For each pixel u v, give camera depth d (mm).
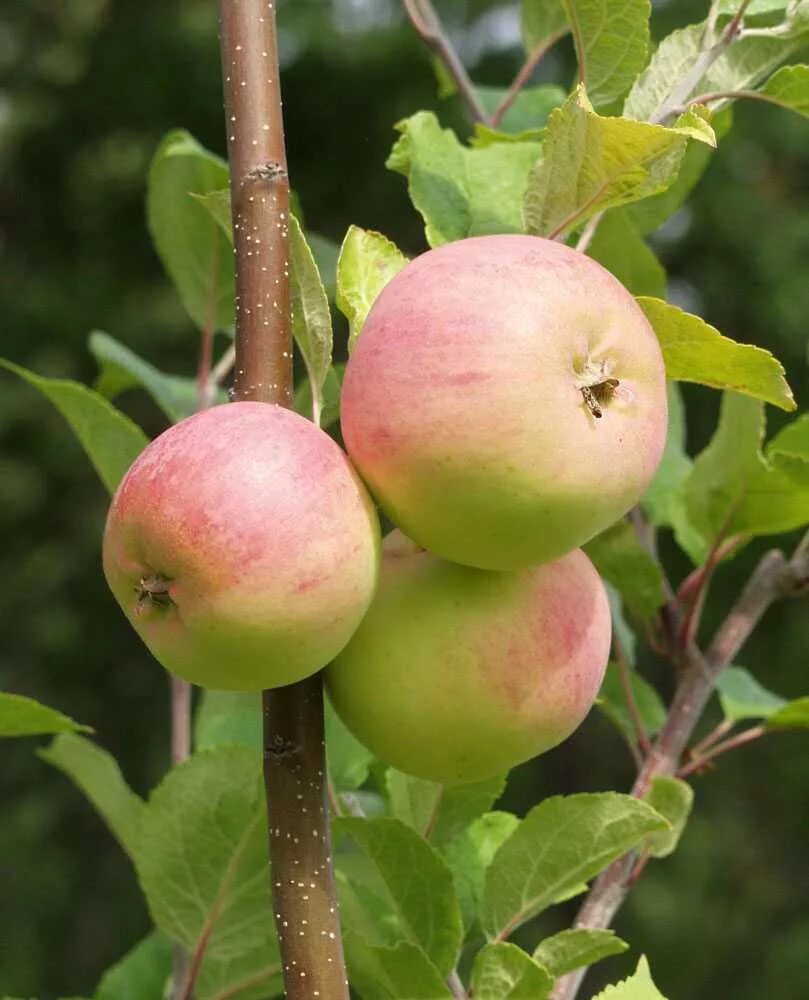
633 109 808
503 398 692
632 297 721
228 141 748
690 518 950
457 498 699
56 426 3961
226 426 700
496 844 893
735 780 3566
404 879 807
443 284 703
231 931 856
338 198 4176
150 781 3732
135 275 4297
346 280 762
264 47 747
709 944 3410
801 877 3510
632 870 878
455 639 725
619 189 762
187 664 707
